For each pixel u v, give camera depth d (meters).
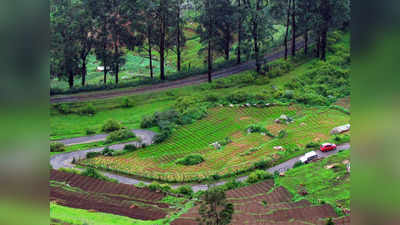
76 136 61.44
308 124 63.53
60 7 76.19
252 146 57.69
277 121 64.56
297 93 73.94
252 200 42.97
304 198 42.59
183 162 53.56
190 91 76.25
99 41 79.62
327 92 74.50
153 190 46.25
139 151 57.38
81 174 48.59
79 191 44.28
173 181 49.38
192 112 67.44
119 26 79.69
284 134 59.91
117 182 48.03
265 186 46.78
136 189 46.38
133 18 79.12
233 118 66.56
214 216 31.05
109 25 79.56
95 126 64.62
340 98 72.94
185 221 37.25
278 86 76.94
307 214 38.66
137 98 73.25
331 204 40.34
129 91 76.25
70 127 63.47
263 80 79.00
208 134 61.84
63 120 65.12
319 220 36.97
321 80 78.94
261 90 75.31
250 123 64.75
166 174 50.72
